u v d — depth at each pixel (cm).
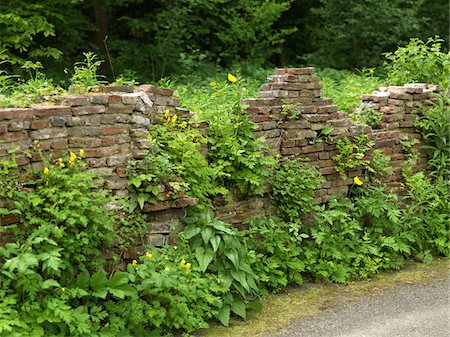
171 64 1408
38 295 473
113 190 539
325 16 1631
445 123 809
